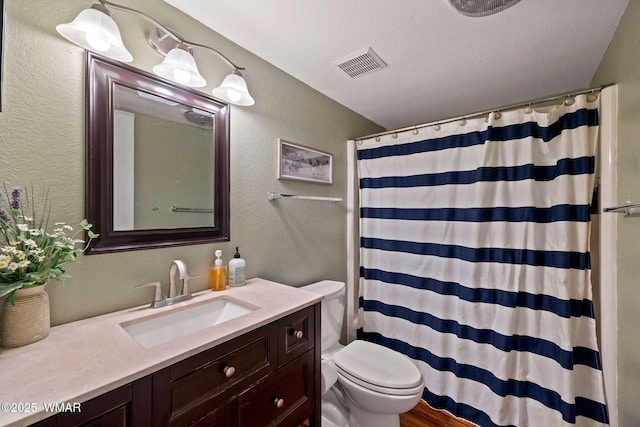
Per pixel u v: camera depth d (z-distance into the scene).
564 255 1.33
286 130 1.64
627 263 1.10
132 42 1.00
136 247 1.00
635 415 1.02
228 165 1.31
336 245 2.08
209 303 1.09
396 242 1.98
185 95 1.15
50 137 0.82
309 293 1.17
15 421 0.45
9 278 0.68
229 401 0.78
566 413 1.28
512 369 1.47
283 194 1.58
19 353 0.66
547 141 1.41
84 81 0.89
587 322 1.31
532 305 1.43
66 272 0.85
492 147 1.55
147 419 0.61
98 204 0.91
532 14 1.15
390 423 1.33
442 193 1.76
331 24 1.23
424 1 1.09
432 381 1.76
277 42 1.36
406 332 1.92
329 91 1.90
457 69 1.61
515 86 1.83
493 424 1.49
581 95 1.31
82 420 0.52
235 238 1.35
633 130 1.05
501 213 1.52
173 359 0.65
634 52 1.03
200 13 1.17
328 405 1.48
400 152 1.96
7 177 0.75
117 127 0.96
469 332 1.61
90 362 0.62
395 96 1.98
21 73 0.77
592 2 1.08
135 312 0.95
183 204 1.15
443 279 1.73
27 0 0.79
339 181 2.10
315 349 1.10
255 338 0.85
